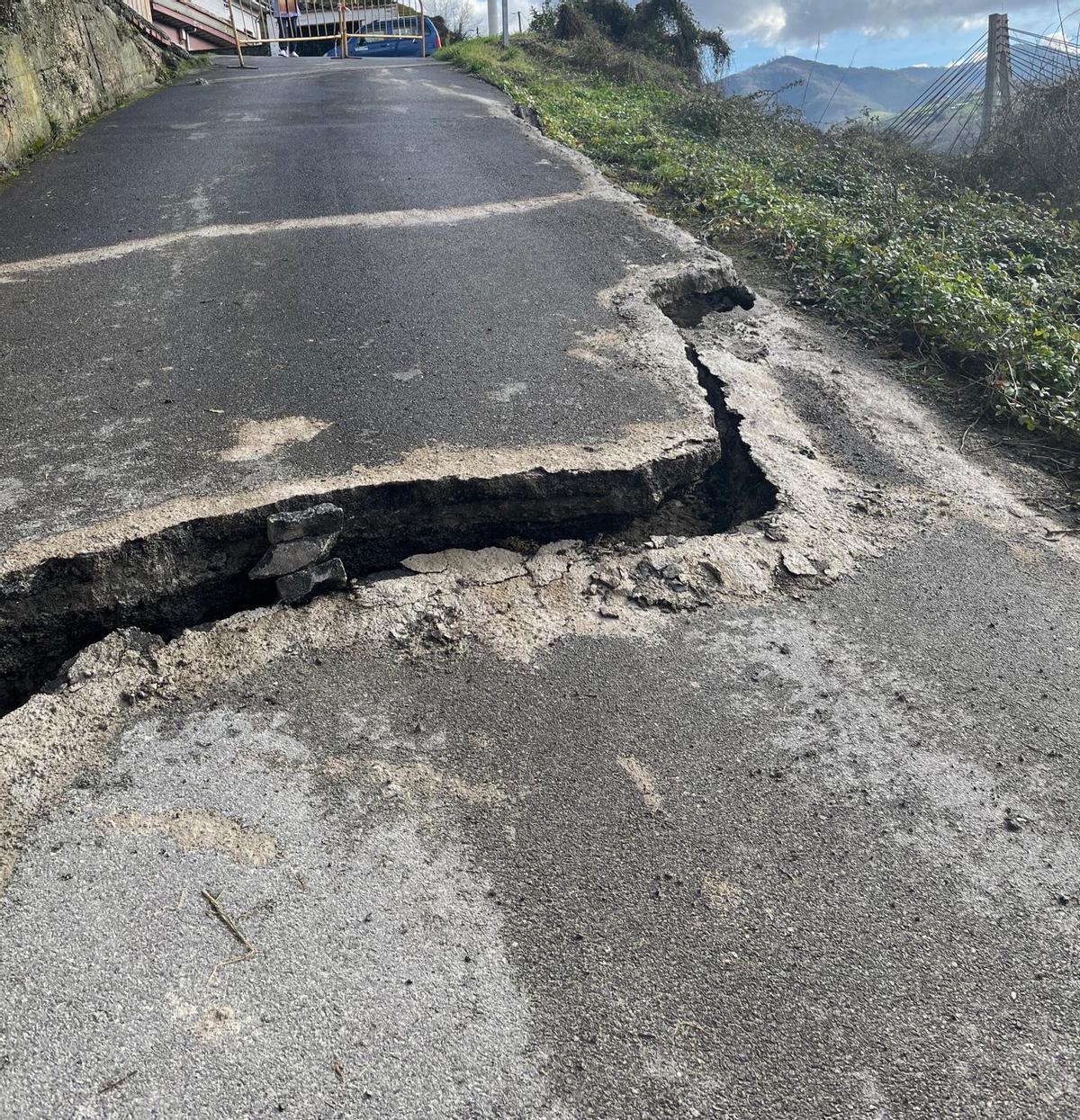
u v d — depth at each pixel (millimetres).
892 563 3699
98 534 3441
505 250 6453
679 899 2348
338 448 4039
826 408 4777
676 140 10758
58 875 2373
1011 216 9266
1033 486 4312
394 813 2568
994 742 2859
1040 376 5086
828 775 2723
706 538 3777
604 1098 1924
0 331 5273
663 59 20469
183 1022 2043
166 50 14461
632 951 2217
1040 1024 2088
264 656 3146
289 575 3523
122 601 3406
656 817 2574
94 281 5965
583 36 19016
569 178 8164
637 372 4805
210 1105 1895
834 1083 1967
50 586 3314
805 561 3656
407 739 2816
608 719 2908
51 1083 1926
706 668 3131
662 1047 2021
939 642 3281
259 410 4387
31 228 6934
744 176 8883
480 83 13070
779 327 5695
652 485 4008
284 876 2381
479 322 5359
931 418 4852
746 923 2291
